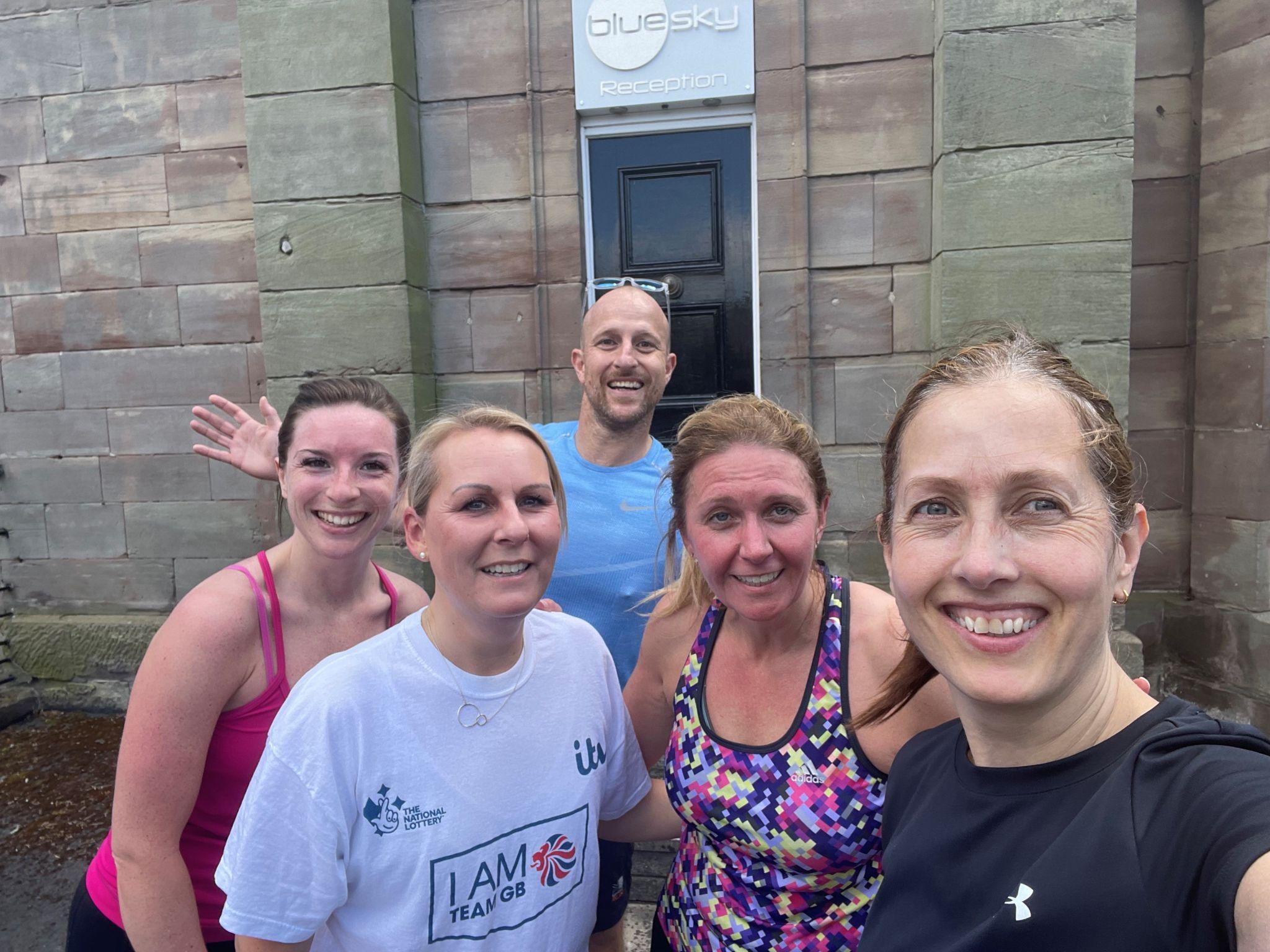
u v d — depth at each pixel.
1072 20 2.01
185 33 2.67
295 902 0.83
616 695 1.03
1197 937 0.53
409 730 0.86
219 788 1.03
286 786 0.83
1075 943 0.57
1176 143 2.35
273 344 2.34
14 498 2.88
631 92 2.34
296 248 2.31
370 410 1.08
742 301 2.45
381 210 2.28
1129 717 0.67
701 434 0.96
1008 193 2.06
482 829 0.88
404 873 0.86
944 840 0.71
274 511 2.74
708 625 1.03
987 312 2.08
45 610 2.88
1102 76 2.01
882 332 2.30
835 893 0.93
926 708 0.90
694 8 2.29
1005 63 2.04
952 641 0.67
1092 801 0.62
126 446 2.81
